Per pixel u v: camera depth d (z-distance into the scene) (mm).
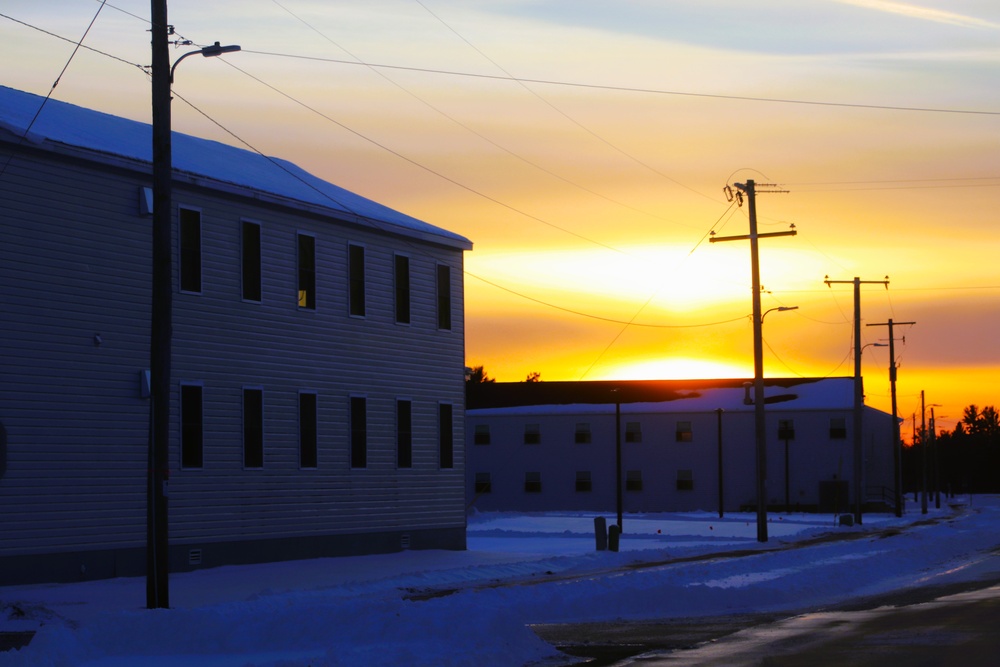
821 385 90312
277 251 31312
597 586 21094
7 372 23844
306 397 32062
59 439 24828
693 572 24547
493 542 42562
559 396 91812
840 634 15016
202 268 28703
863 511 83688
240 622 14727
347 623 14672
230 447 29312
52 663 12945
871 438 89375
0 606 18625
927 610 17688
